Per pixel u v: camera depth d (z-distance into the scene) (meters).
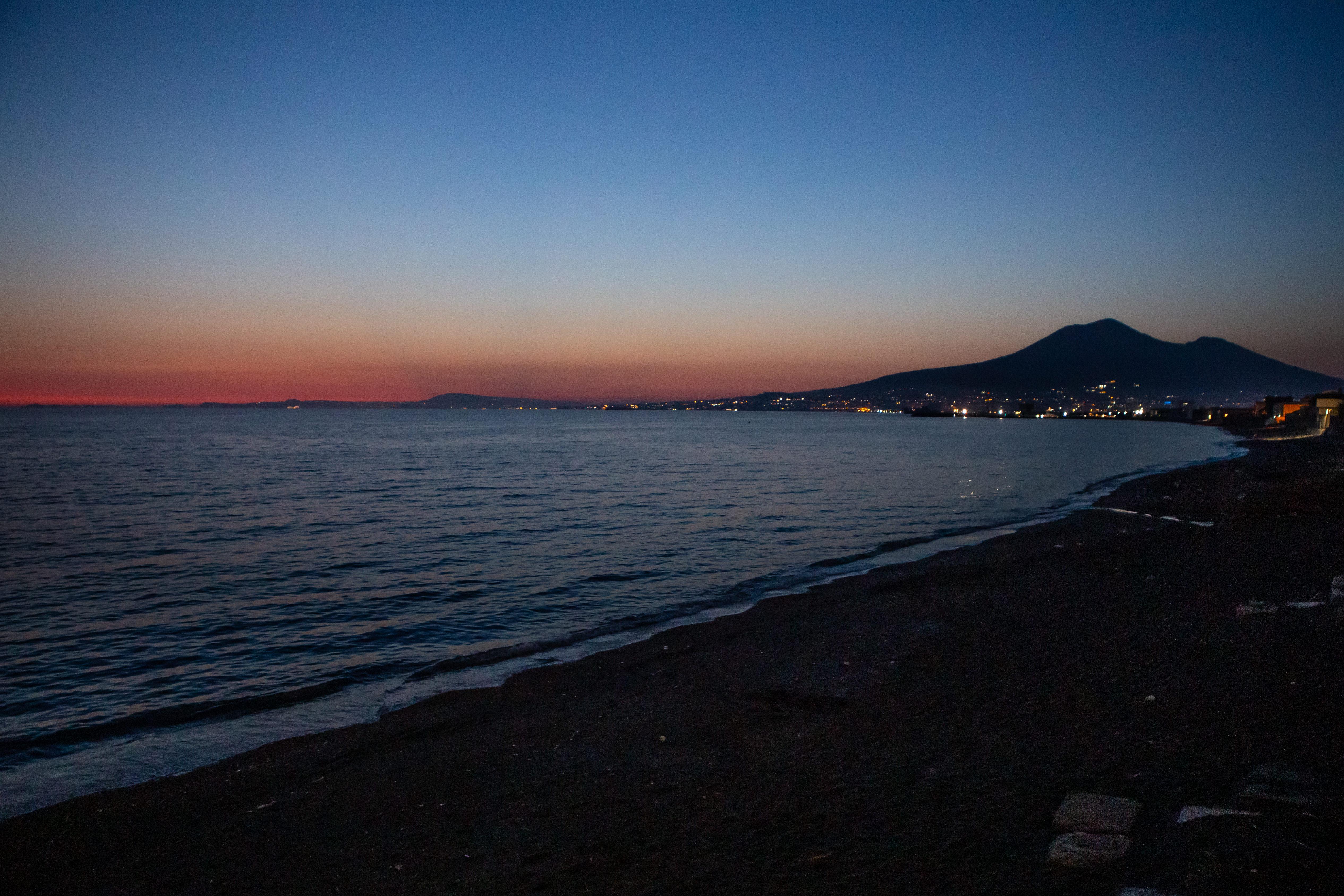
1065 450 87.25
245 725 10.43
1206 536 20.34
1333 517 21.80
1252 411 187.12
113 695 11.73
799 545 25.44
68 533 27.72
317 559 22.89
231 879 6.04
